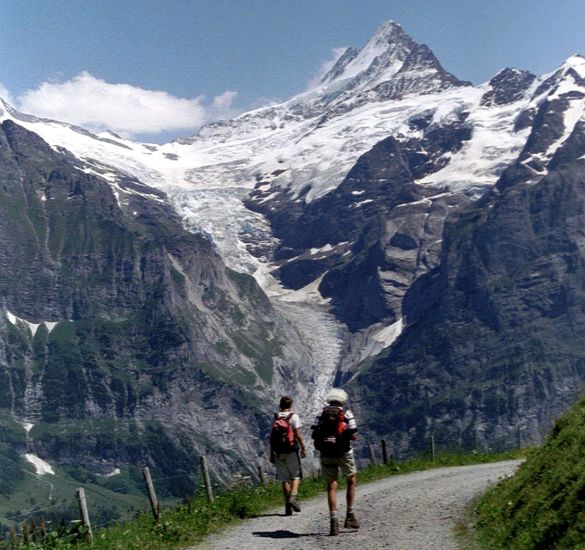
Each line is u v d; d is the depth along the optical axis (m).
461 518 29.80
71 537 28.11
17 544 28.08
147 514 34.25
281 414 32.31
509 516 26.61
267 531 29.03
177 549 27.48
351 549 24.97
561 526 21.83
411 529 27.92
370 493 38.50
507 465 49.91
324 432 27.56
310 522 30.28
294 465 32.16
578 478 23.42
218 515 32.62
